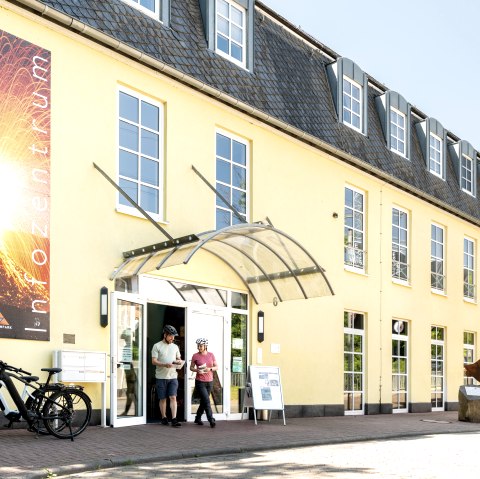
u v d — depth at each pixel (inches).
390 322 842.2
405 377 878.4
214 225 597.3
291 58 733.3
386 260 843.4
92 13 501.7
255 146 651.5
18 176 447.8
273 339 654.5
